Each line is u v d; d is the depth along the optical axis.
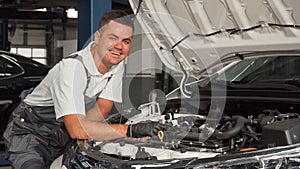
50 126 2.41
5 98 4.55
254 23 2.39
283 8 2.16
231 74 3.13
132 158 1.87
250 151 1.71
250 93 2.73
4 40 8.05
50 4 8.63
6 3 8.62
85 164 1.91
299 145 1.67
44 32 12.08
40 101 2.38
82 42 4.27
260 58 3.10
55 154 2.41
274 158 1.63
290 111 2.50
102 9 4.16
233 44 2.63
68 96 2.00
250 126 2.24
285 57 3.04
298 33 2.31
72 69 2.04
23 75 4.69
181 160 1.73
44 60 12.09
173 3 2.48
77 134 2.00
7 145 2.46
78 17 4.30
